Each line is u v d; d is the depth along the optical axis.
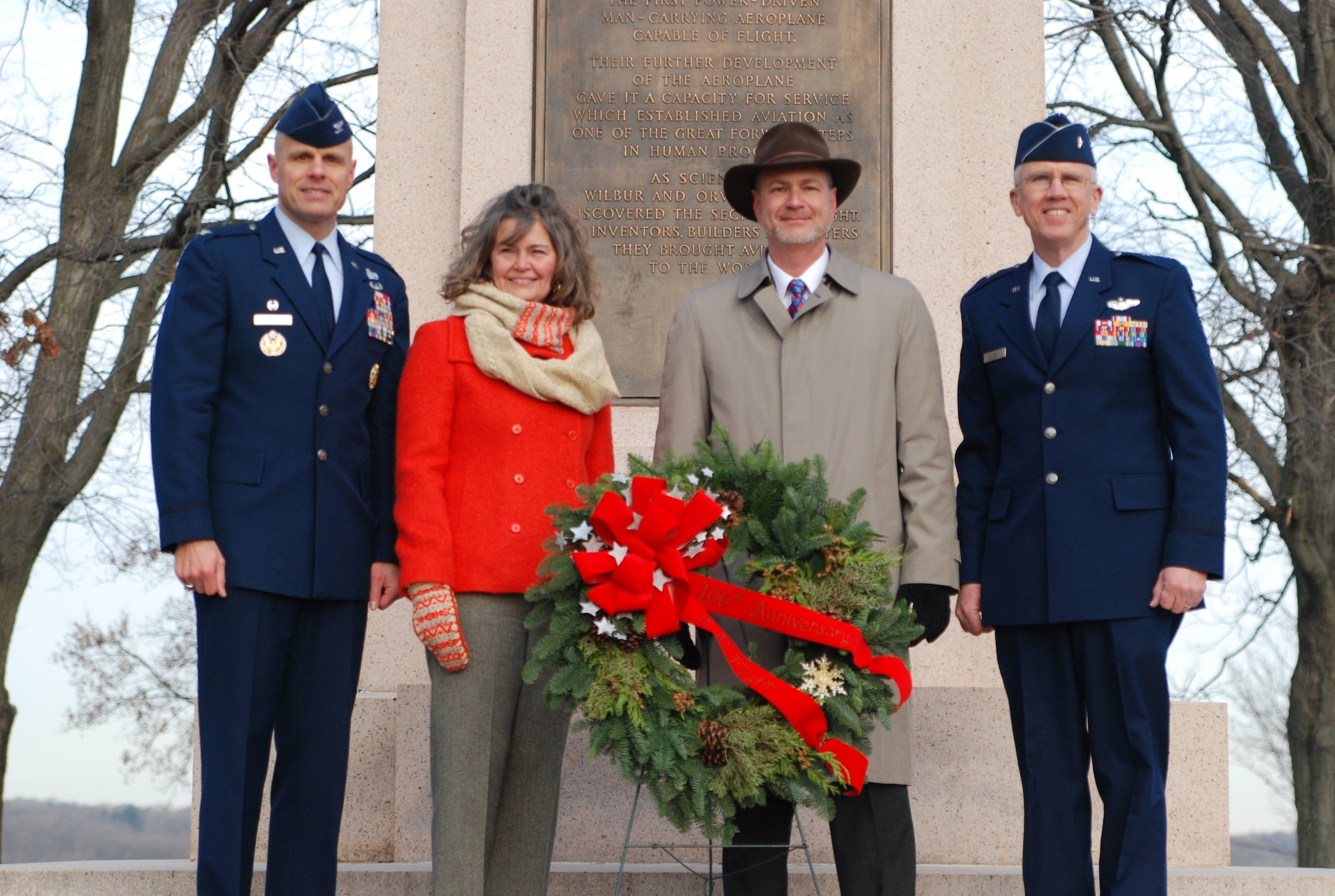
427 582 3.46
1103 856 3.66
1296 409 8.78
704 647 3.68
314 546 3.59
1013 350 3.88
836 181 4.08
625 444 5.55
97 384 9.34
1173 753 4.86
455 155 5.97
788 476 3.51
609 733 3.27
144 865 4.70
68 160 9.76
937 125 5.74
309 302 3.71
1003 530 3.85
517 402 3.60
